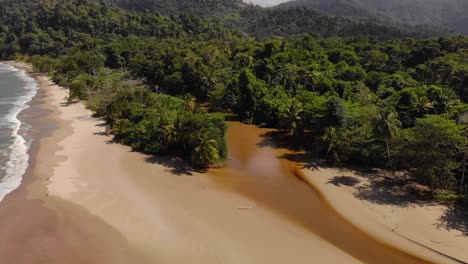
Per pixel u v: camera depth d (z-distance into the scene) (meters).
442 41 114.00
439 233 38.66
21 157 56.62
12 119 79.62
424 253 35.88
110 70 132.25
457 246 36.59
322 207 44.34
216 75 102.31
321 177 52.69
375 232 39.22
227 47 138.50
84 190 46.00
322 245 36.94
